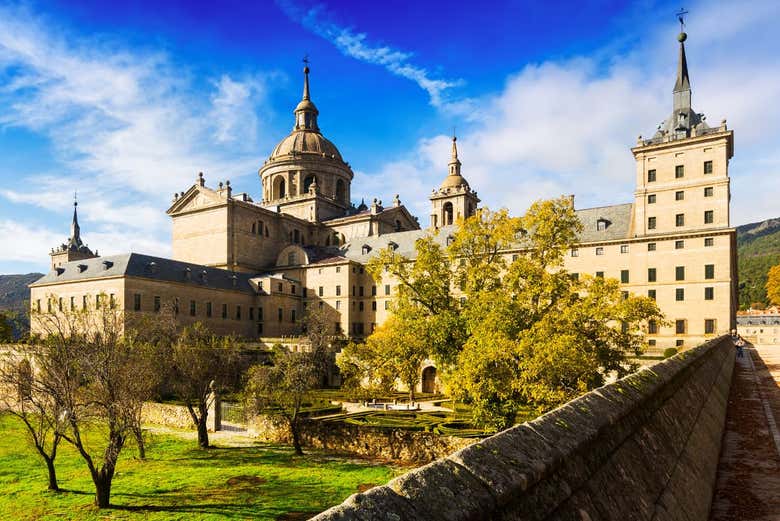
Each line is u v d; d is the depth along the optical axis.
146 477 36.41
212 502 31.16
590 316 35.59
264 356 77.88
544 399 31.16
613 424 6.83
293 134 131.75
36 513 29.59
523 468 4.41
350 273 101.31
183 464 39.75
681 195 73.50
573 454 5.33
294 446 44.00
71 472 38.62
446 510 3.46
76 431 31.39
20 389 36.56
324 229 120.88
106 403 33.25
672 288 72.81
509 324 33.50
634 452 6.95
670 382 11.68
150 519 28.55
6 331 84.19
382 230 117.25
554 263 39.44
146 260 83.94
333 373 75.00
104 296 54.06
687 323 71.31
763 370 35.81
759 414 18.41
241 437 49.38
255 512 29.48
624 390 8.36
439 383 71.25
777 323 137.88
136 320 75.06
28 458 42.72
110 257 85.06
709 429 13.16
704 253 70.81
